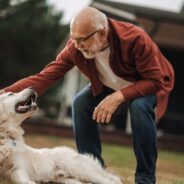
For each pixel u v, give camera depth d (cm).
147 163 328
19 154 335
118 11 983
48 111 1650
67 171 343
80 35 310
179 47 1036
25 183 324
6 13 1798
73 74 1198
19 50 1788
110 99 317
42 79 351
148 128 322
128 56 322
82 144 364
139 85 319
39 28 1797
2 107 335
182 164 714
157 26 965
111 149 768
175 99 1036
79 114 358
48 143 754
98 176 343
